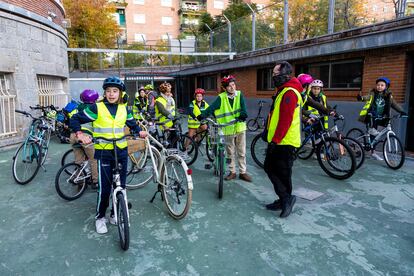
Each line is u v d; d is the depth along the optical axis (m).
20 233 3.25
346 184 4.68
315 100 5.63
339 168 5.02
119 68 19.91
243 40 12.79
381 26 6.26
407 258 2.76
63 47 9.89
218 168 4.87
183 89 18.61
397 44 6.04
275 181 3.61
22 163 4.88
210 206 3.92
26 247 2.98
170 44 19.17
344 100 7.80
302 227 3.35
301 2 9.31
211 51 15.74
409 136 6.69
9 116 7.04
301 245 2.98
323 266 2.66
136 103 9.05
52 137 8.66
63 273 2.59
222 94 4.68
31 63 7.67
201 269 2.62
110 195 3.44
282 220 3.51
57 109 8.15
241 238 3.12
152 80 18.20
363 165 5.65
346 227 3.34
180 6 40.50
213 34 15.49
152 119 5.75
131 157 4.61
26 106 7.46
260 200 4.11
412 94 6.52
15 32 7.09
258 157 6.21
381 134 5.63
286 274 2.55
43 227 3.38
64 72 9.92
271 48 9.98
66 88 10.41
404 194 4.25
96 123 3.09
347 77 7.84
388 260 2.73
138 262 2.73
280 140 3.34
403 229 3.29
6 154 6.59
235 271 2.60
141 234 3.21
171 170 3.69
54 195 4.31
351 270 2.60
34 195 4.31
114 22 25.70
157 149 4.68
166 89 5.86
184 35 31.17
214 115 4.76
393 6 6.82
